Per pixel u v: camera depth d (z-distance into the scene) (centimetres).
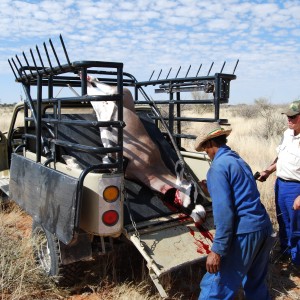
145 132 464
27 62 447
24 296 407
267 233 331
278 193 493
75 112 600
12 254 450
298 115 450
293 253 486
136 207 411
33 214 421
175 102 514
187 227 402
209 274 333
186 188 422
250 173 327
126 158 441
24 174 452
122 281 441
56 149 436
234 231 318
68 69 370
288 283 460
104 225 355
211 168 319
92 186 356
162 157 488
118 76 351
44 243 452
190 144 1267
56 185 371
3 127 1457
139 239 367
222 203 307
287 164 474
